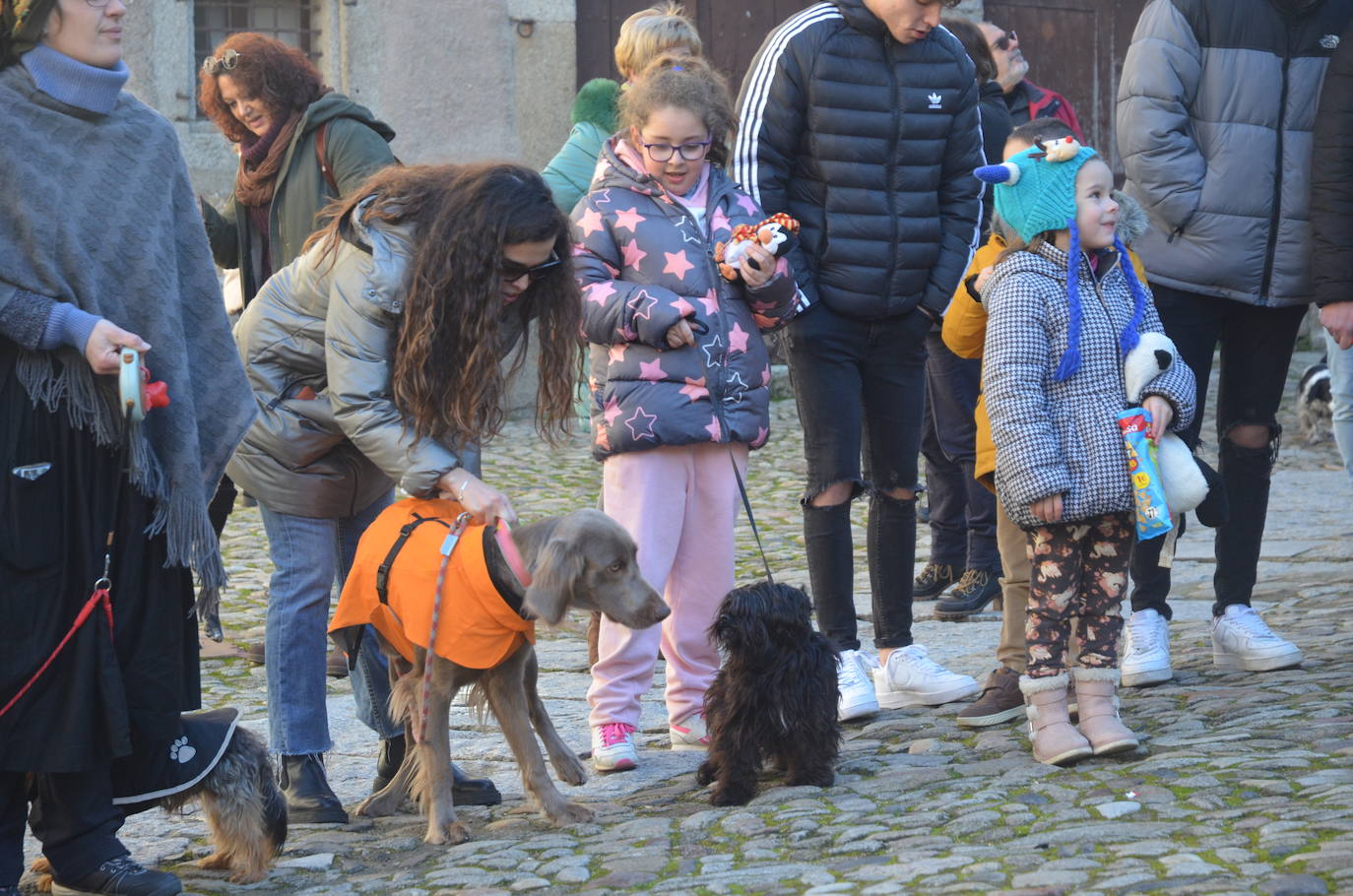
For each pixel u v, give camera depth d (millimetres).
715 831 5488
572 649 9242
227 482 7930
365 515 6344
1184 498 5949
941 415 9625
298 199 7918
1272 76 7344
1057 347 5973
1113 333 6000
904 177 7203
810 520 7277
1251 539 7629
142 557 5125
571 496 13953
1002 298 6031
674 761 6812
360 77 17172
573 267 6008
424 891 5094
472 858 5434
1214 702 6781
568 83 18281
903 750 6578
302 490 6012
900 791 5809
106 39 4941
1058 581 6062
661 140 6602
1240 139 7328
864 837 5188
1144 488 5777
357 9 17062
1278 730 6090
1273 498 13156
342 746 7336
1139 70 7461
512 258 5516
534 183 5531
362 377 5637
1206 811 5102
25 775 5148
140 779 5215
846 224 7113
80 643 4949
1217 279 7422
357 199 5715
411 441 5621
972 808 5406
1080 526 6020
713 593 6891
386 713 6332
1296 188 7379
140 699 5125
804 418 7289
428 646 5504
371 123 8062
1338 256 7234
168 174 5168
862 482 7277
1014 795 5559
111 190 4992
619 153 6879
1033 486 5816
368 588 5680
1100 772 5789
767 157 7211
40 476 4914
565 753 6164
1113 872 4512
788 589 5906
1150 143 7402
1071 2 21000
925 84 7227
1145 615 7445
